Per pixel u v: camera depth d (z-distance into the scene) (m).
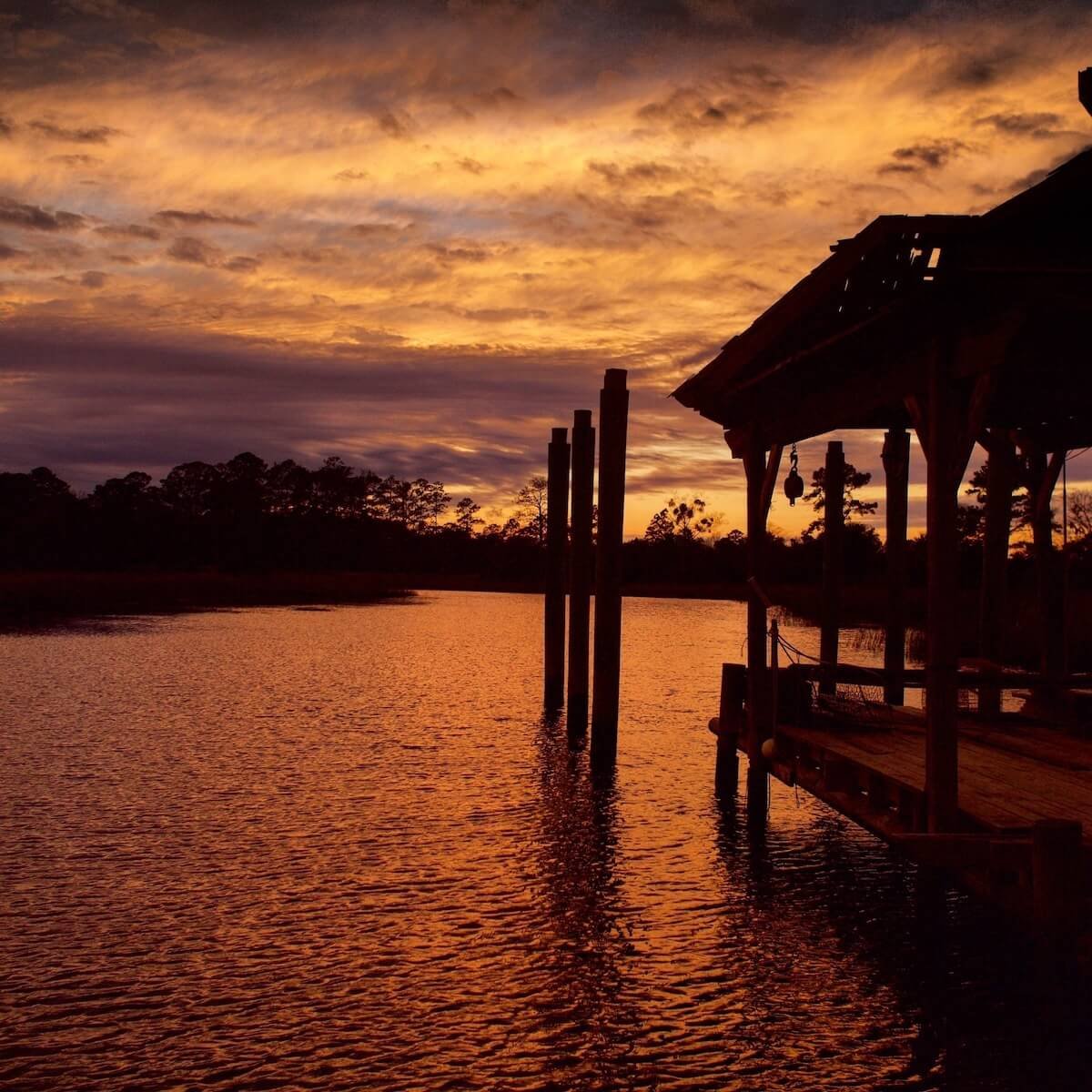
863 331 8.24
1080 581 33.50
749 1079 6.90
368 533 132.00
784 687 11.88
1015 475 12.09
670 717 21.69
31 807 13.33
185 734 18.72
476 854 11.55
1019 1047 7.32
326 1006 7.81
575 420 18.36
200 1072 6.86
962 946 9.03
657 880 10.75
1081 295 6.77
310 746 17.75
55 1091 6.60
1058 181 6.33
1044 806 7.79
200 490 138.00
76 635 39.56
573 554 18.33
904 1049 7.30
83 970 8.34
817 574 72.44
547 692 21.19
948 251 7.18
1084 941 6.04
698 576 105.56
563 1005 7.91
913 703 20.94
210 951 8.76
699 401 12.67
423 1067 6.99
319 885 10.46
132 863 11.08
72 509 107.25
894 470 13.27
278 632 44.12
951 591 7.67
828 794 9.73
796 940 9.18
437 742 18.33
